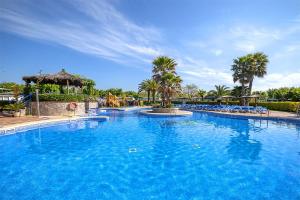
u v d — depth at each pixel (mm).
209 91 47938
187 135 12852
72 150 9453
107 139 11695
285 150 9383
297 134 13070
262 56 34750
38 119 16812
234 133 13445
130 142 11039
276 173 6602
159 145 10359
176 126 16312
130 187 5660
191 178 6258
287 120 18500
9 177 6316
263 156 8477
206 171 6832
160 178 6270
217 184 5828
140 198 5047
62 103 21203
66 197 5082
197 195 5191
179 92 27016
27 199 4973
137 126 16328
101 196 5141
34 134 12938
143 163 7656
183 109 35344
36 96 19438
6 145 10289
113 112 29359
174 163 7641
